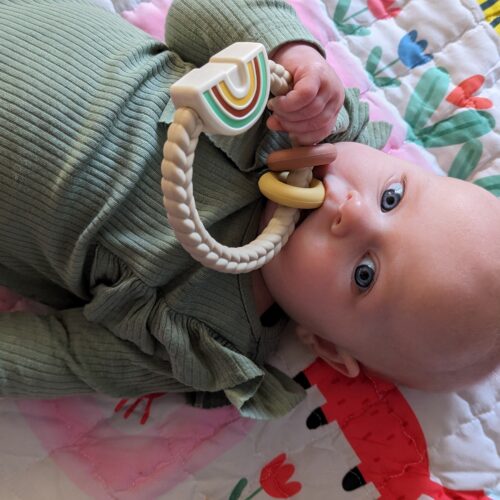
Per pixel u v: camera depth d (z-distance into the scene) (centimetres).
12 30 78
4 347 82
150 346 83
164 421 92
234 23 82
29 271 90
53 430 89
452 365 82
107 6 102
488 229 78
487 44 111
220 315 84
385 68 111
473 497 90
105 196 76
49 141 75
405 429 93
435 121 109
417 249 76
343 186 79
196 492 88
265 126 84
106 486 88
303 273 79
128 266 79
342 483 90
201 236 59
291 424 93
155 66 82
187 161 54
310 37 83
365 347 84
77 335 85
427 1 113
